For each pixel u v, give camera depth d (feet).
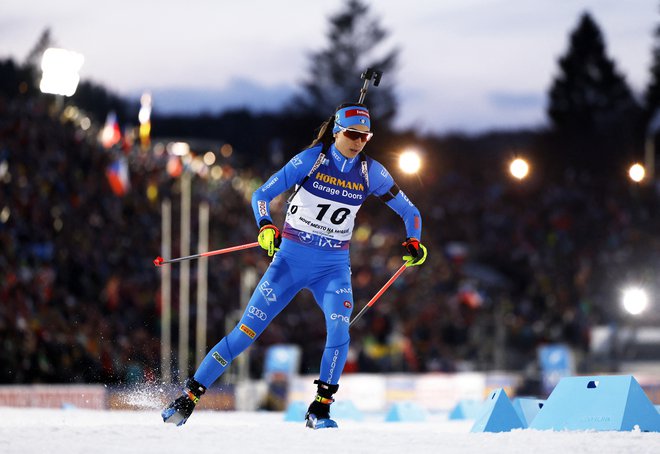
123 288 220.84
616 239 402.52
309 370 262.67
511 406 69.31
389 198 69.67
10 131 229.25
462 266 388.37
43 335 182.70
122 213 258.57
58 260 211.00
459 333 298.15
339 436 54.90
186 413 65.26
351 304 67.26
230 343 65.87
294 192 66.44
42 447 48.83
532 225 427.74
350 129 64.64
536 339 311.47
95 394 151.12
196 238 278.46
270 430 57.36
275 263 67.00
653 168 475.31
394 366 267.59
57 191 231.30
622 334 329.93
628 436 55.01
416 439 54.08
